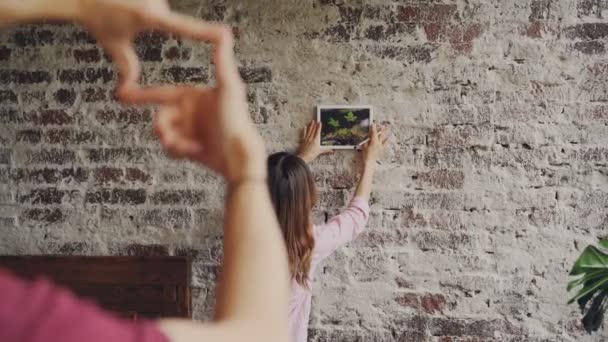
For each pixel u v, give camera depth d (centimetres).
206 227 207
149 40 204
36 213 212
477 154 196
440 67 196
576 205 193
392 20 196
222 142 39
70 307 31
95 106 208
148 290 206
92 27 35
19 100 209
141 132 207
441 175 198
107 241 210
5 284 31
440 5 194
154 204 208
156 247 209
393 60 197
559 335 196
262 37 200
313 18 198
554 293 195
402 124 198
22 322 29
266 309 36
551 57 192
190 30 36
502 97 194
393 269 201
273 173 170
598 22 189
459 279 199
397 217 200
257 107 202
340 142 199
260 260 38
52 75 208
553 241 195
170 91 39
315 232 178
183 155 40
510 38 193
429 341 201
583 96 191
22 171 211
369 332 203
